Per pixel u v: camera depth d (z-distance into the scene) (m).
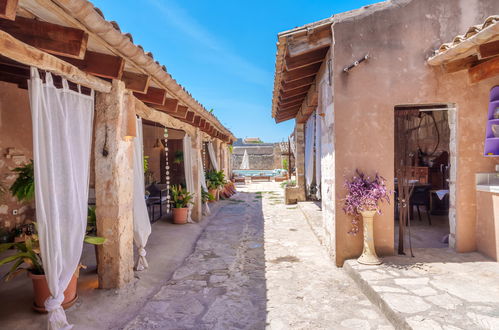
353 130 4.40
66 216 2.98
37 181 2.69
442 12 4.35
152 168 12.09
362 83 4.39
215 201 12.03
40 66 2.63
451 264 3.93
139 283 3.99
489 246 4.13
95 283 3.95
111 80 3.76
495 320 2.56
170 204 8.93
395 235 5.48
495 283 3.31
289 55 4.60
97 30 2.52
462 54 3.78
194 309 3.37
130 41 3.03
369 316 3.04
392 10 4.38
